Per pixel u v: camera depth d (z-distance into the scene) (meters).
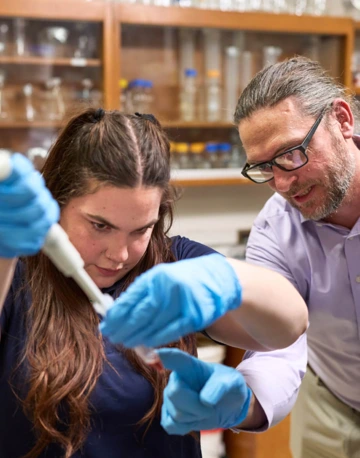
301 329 1.05
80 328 1.09
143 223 1.00
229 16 2.77
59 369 1.04
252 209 3.20
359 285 1.44
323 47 3.06
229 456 2.73
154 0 2.76
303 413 1.90
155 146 1.03
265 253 1.55
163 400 1.00
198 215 3.10
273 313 0.98
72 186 1.01
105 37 2.64
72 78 2.80
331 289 1.48
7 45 2.66
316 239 1.49
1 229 0.73
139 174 0.97
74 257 0.80
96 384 1.07
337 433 1.76
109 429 1.07
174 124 2.90
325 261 1.48
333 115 1.31
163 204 1.16
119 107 2.72
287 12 2.93
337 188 1.31
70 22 2.67
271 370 1.25
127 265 1.07
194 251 1.21
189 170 2.86
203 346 2.47
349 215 1.43
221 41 2.98
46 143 2.80
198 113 3.00
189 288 0.80
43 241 0.77
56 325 1.09
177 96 2.98
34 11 2.52
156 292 0.80
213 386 0.90
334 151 1.30
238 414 0.97
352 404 1.73
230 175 2.88
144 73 2.90
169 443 1.11
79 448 1.04
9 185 0.72
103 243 1.02
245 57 3.02
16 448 1.07
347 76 2.98
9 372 1.08
